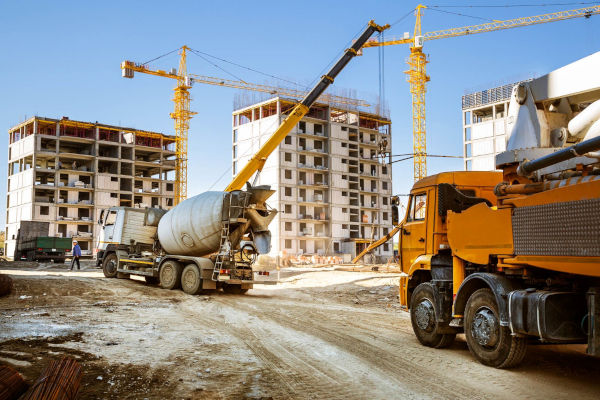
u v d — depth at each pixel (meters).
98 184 85.06
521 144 7.81
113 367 6.72
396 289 20.59
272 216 18.36
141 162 90.69
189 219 18.38
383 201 100.38
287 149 85.31
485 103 84.75
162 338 9.06
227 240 17.70
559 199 6.04
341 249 90.00
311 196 88.75
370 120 102.19
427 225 9.14
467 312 7.58
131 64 88.50
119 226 21.88
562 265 5.94
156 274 19.77
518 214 6.71
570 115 7.75
